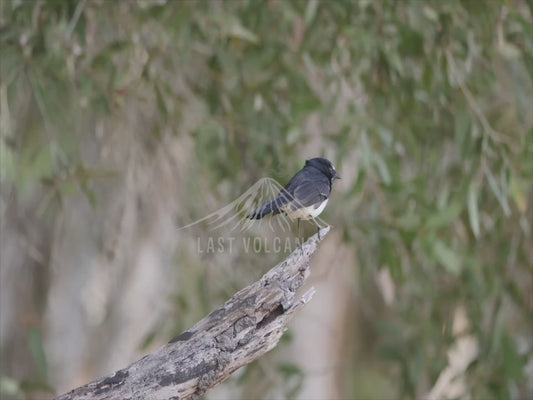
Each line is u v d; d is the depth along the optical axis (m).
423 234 11.11
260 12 11.41
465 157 11.17
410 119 12.08
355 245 12.91
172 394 6.76
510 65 12.57
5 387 11.38
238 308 6.86
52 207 14.78
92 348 18.53
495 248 13.11
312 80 14.12
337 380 20.11
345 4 11.29
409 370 13.78
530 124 12.30
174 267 14.41
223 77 11.91
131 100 12.86
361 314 21.97
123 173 13.75
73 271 17.36
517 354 12.30
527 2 10.95
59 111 11.84
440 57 11.55
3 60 10.66
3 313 17.77
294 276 6.97
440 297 13.46
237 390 15.13
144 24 11.13
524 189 11.84
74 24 10.64
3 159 10.53
